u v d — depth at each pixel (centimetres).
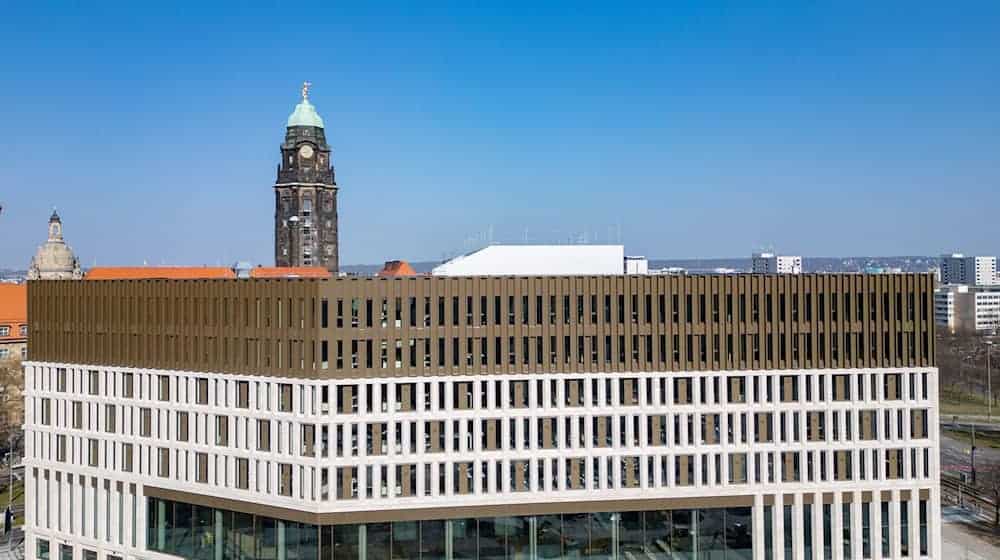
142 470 8381
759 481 8056
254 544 7856
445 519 7744
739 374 8050
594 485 7938
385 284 7681
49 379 9025
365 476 7625
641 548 7956
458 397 7806
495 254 9131
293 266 18388
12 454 14125
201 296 8112
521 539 7844
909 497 8206
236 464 7931
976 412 18388
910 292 8262
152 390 8362
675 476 7994
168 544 8338
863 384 8175
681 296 8025
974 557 9562
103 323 8644
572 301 7931
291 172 18438
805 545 8106
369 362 7662
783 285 8131
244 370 7875
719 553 8050
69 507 8919
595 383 7975
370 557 7638
